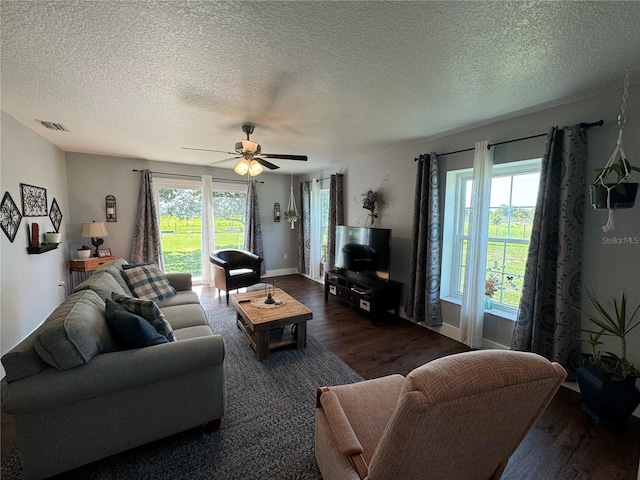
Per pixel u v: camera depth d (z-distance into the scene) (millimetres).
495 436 925
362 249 3967
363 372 2467
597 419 1840
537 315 2326
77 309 1525
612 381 1782
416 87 2043
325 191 5730
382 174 4102
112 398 1439
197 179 5309
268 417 1895
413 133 3148
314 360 2656
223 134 3254
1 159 2508
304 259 6238
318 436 1420
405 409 723
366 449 1124
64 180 4117
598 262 2100
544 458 1604
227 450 1618
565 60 1674
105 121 2818
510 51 1588
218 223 5676
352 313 3951
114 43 1533
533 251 2355
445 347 2957
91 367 1372
